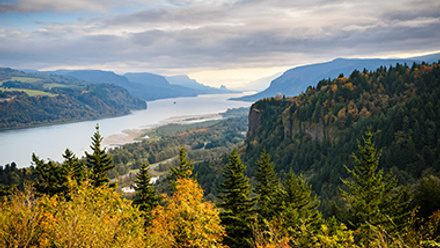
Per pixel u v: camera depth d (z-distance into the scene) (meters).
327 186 133.62
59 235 13.50
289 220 29.23
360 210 32.22
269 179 40.78
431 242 14.00
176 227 21.03
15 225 13.41
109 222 14.76
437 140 127.56
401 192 33.44
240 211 33.75
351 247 17.28
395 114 152.38
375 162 32.97
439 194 40.69
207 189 160.12
